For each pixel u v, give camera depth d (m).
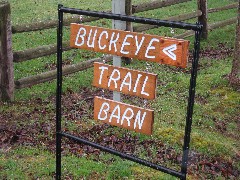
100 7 14.78
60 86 3.90
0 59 6.42
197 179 4.76
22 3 15.19
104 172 4.70
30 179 4.53
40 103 6.73
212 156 5.31
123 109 3.51
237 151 5.50
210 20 13.34
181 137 5.57
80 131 5.70
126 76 3.45
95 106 3.67
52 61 8.98
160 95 7.22
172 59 3.21
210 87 7.54
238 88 7.36
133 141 5.46
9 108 6.43
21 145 5.27
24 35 10.86
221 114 6.55
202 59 9.57
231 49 10.48
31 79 6.84
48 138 5.49
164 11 14.21
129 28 8.59
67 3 15.45
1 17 6.21
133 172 4.75
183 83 7.78
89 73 8.35
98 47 3.59
